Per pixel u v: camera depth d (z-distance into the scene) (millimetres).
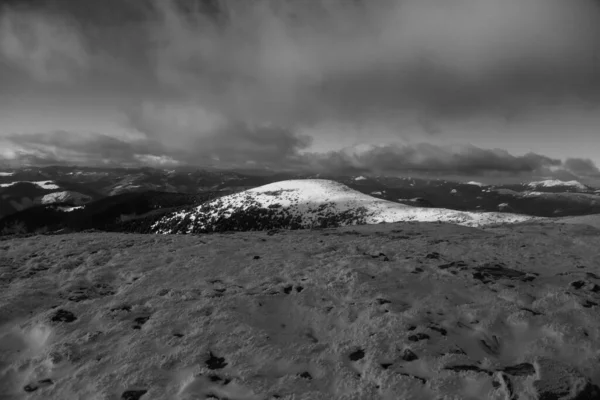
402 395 4922
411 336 6230
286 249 12906
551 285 8570
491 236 15953
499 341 6273
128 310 7699
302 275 9617
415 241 14461
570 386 4887
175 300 8117
